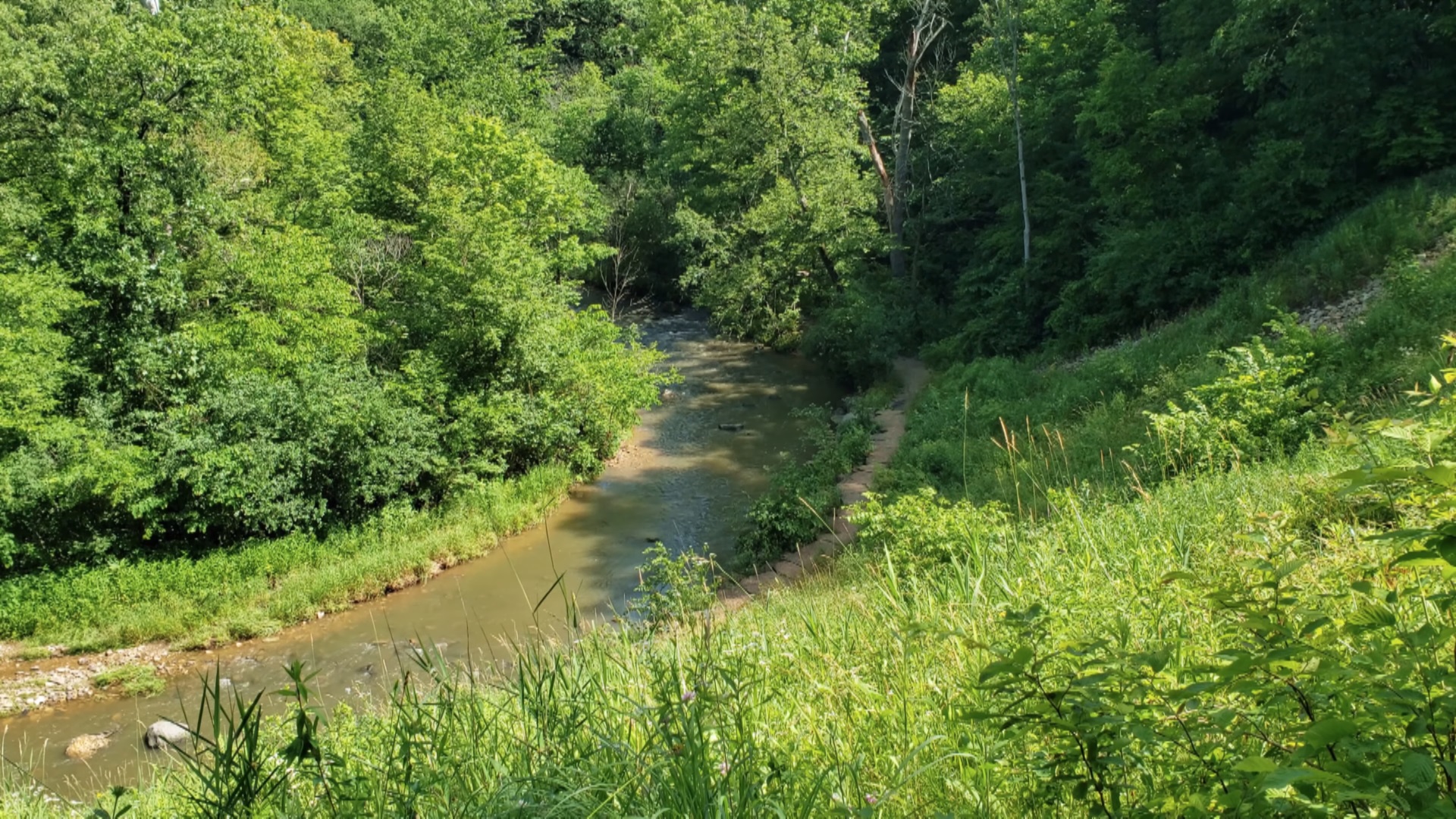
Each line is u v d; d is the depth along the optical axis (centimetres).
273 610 1398
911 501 879
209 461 1488
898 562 714
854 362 2639
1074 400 1686
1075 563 450
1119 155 2053
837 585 746
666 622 525
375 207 2408
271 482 1552
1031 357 2223
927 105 3159
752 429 2345
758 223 2909
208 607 1395
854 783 241
